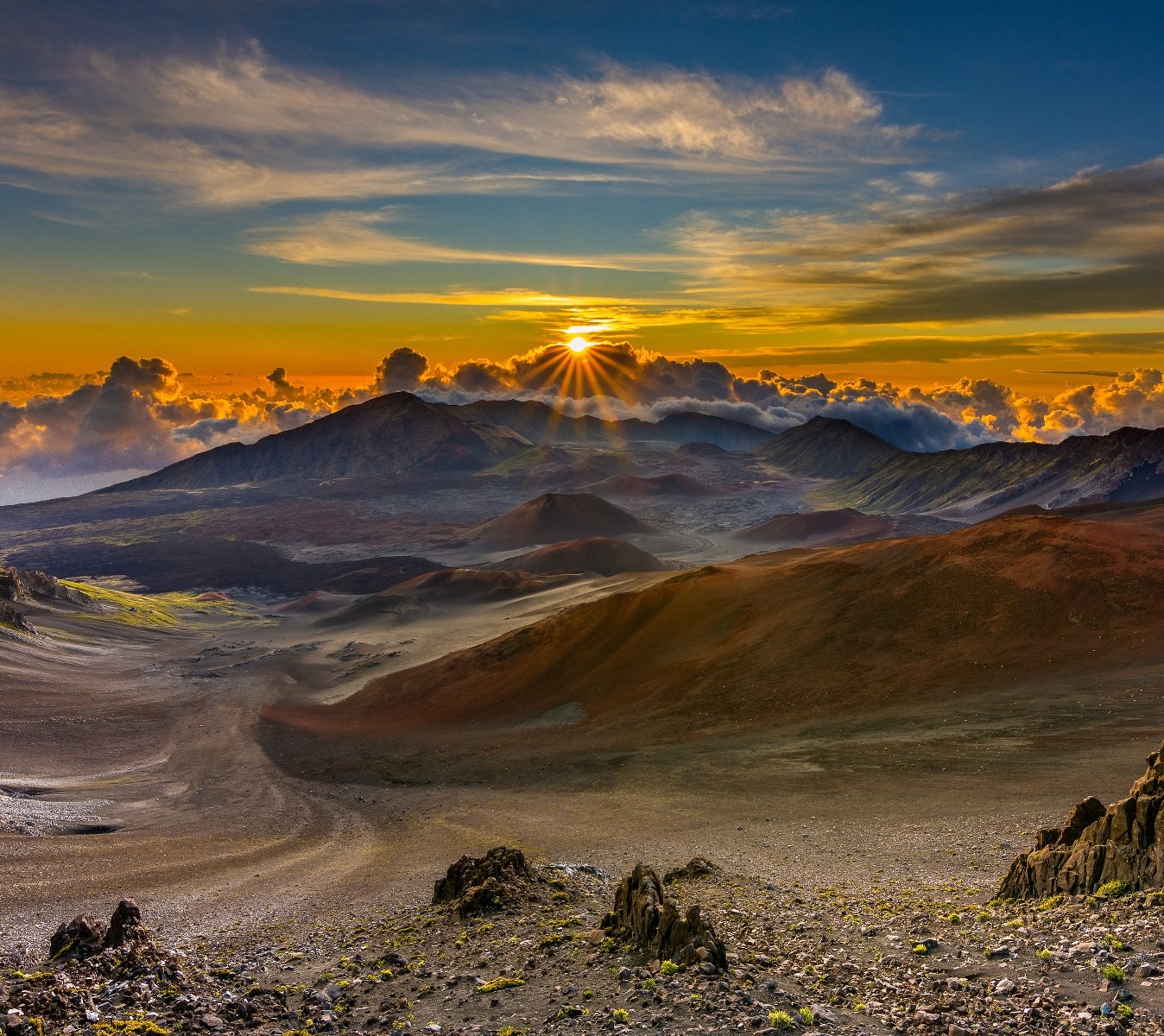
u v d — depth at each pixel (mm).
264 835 65938
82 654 175000
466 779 79500
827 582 106062
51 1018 17484
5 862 53594
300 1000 19828
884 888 29266
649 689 96000
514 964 20562
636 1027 15086
